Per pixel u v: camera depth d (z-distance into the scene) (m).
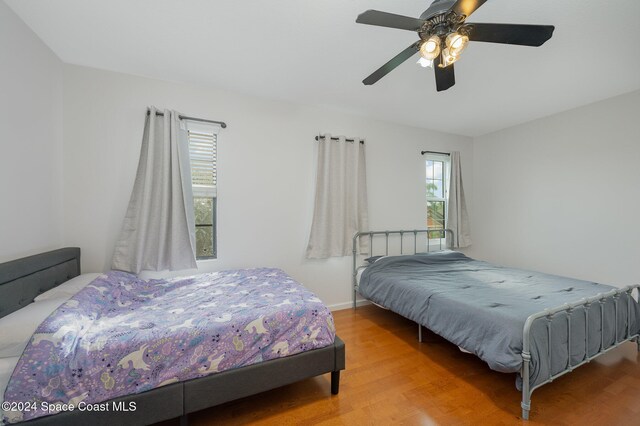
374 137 3.28
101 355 1.13
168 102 2.32
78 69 2.05
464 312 1.77
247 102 2.61
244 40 1.76
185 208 2.29
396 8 1.46
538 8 1.45
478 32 1.23
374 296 2.63
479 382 1.75
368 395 1.62
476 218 4.01
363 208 3.16
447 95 2.60
